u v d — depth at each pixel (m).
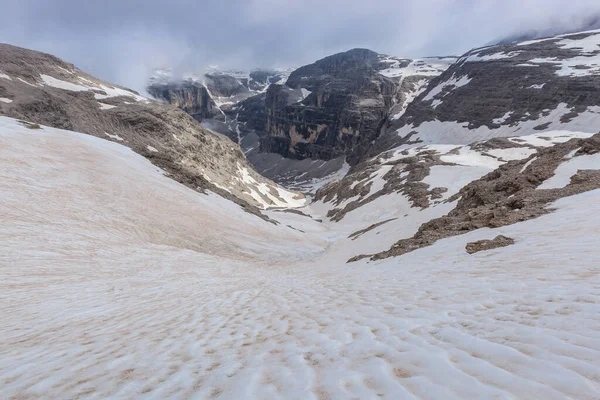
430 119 171.62
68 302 9.62
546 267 6.30
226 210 40.16
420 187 66.06
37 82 99.12
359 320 5.02
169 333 5.38
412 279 8.31
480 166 73.69
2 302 9.40
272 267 25.78
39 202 21.47
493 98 151.75
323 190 123.19
